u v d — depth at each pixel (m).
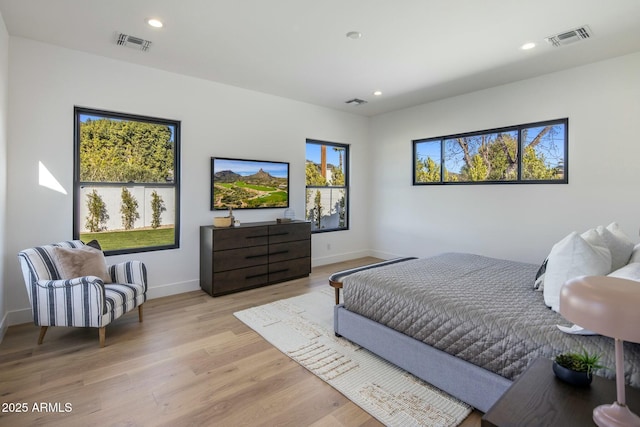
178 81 3.96
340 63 3.60
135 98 3.66
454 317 1.98
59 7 2.53
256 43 3.12
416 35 2.94
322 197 5.67
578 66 3.63
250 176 4.62
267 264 4.37
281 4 2.47
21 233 3.08
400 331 2.29
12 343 2.69
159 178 3.94
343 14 2.61
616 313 0.83
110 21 2.74
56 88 3.23
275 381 2.19
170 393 2.05
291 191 5.10
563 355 1.34
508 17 2.63
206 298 3.88
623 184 3.37
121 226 3.70
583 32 2.87
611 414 0.99
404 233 5.61
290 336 2.85
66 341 2.74
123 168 3.70
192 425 1.77
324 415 1.86
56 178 3.25
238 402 1.97
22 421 1.78
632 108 3.30
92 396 2.01
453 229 4.91
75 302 2.59
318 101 5.13
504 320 1.80
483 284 2.40
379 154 5.99
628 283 0.93
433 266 2.96
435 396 2.02
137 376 2.23
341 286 2.95
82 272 2.82
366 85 4.33
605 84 3.46
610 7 2.48
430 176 5.20
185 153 4.05
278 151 4.91
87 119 3.47
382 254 6.00
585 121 3.60
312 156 5.52
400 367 2.28
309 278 4.77
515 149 4.21
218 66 3.72
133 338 2.81
